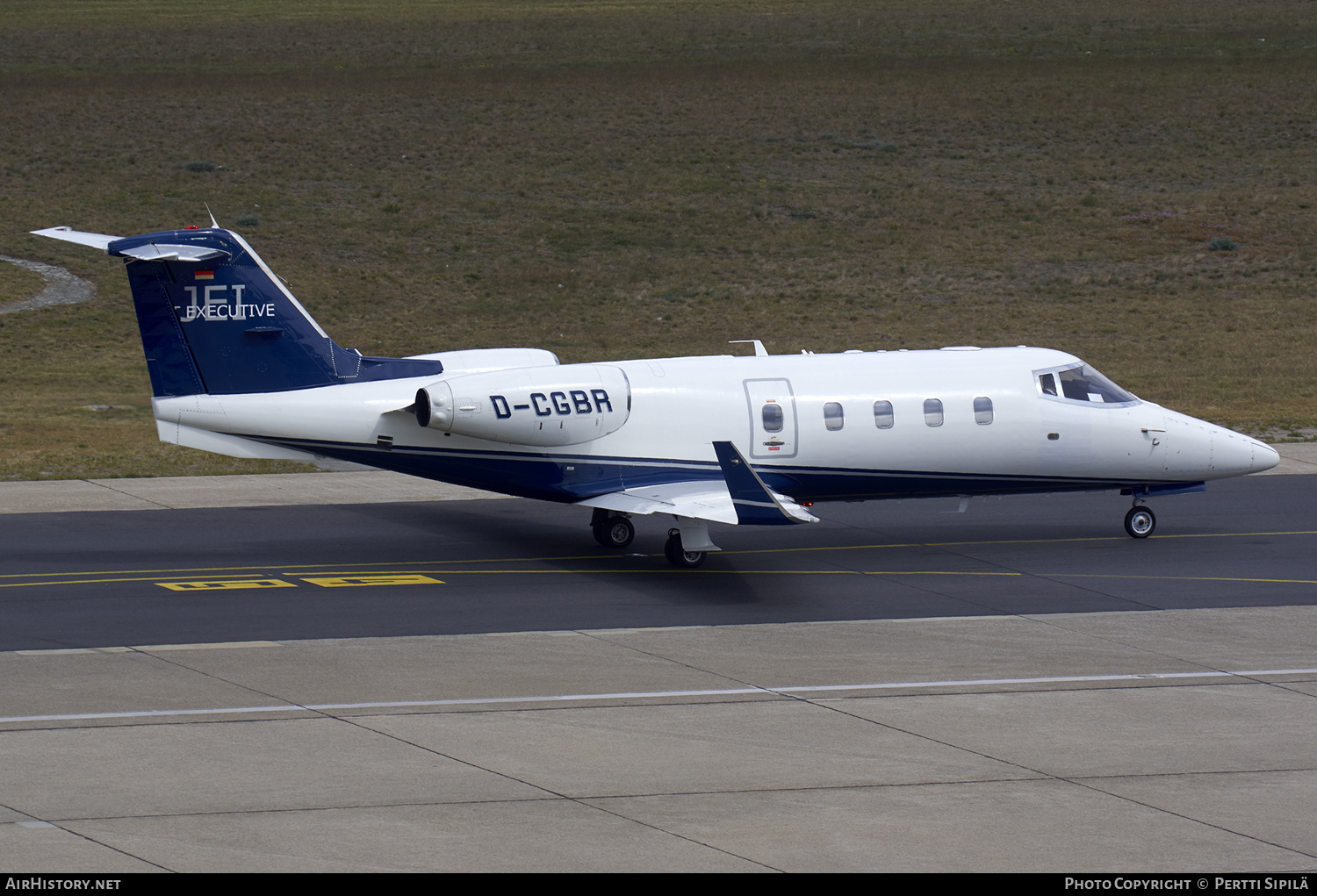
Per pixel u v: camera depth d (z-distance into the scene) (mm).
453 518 97750
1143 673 63625
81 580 78625
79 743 52281
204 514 97688
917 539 92875
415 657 64625
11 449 122938
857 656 65875
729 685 61188
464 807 46906
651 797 48125
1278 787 49938
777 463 86000
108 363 180750
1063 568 84938
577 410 82562
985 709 58219
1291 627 72000
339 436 82625
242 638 67375
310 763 50688
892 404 87312
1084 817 46969
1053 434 89438
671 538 84125
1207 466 91938
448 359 86688
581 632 69625
